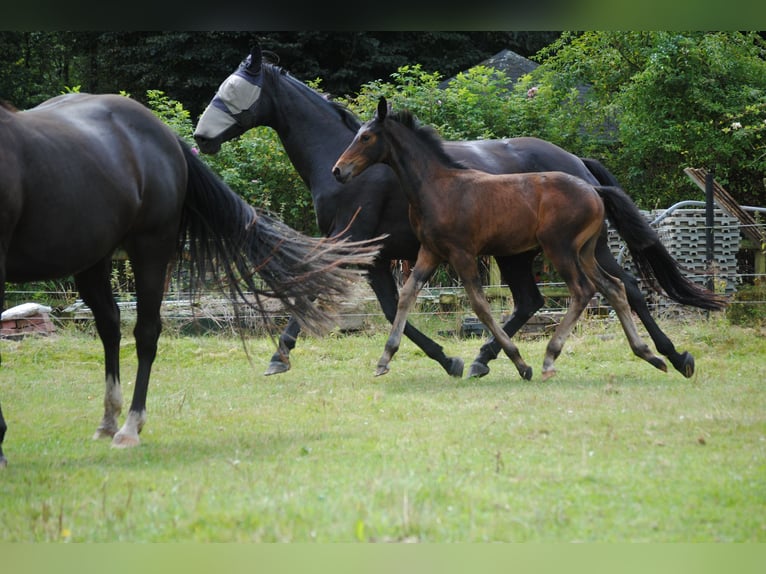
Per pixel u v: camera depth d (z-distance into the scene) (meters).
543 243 12.59
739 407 10.27
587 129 27.55
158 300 9.55
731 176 27.55
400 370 14.89
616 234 19.89
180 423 10.45
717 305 13.45
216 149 13.96
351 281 10.27
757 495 6.65
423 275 12.88
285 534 5.91
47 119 8.66
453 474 7.31
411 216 12.83
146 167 9.29
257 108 13.92
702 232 19.23
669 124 25.92
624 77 27.77
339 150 13.77
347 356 16.47
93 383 14.28
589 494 6.71
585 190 12.57
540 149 14.05
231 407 11.54
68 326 18.88
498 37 42.84
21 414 11.44
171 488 7.12
